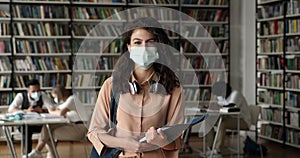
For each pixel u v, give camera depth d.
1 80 7.82
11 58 7.84
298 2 7.23
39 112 5.97
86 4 8.14
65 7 8.06
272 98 8.00
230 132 8.41
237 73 8.99
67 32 8.07
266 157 6.61
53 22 8.12
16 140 7.49
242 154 6.81
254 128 8.54
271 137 7.96
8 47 7.83
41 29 7.95
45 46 8.00
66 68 8.10
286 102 7.58
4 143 7.43
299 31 7.20
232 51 8.95
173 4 8.49
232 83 9.00
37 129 6.14
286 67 7.59
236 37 8.95
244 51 8.79
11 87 7.86
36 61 7.96
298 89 7.26
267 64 8.13
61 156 6.56
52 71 8.02
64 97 6.25
